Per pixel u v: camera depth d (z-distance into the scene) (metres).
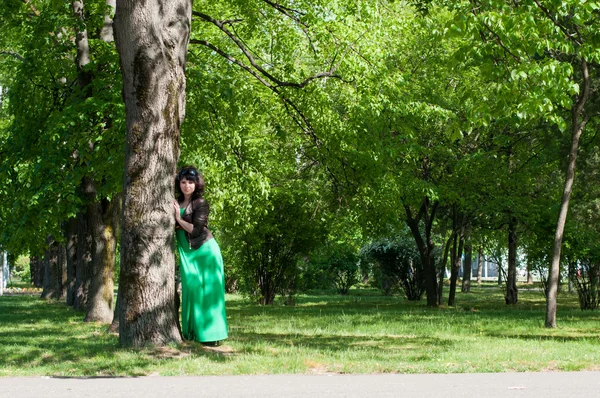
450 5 12.09
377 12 19.41
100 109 15.93
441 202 27.27
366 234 28.62
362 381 7.32
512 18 11.23
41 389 6.77
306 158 25.72
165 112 10.33
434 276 29.44
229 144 17.84
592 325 18.05
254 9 18.27
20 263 76.69
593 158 23.14
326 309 25.52
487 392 6.53
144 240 10.15
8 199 17.55
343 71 18.64
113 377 7.81
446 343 12.41
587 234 26.02
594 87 19.36
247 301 30.86
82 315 21.64
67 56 18.69
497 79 11.84
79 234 24.58
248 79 18.97
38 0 18.67
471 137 28.75
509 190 28.98
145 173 10.22
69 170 16.98
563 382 7.27
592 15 13.11
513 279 31.81
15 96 17.92
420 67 27.69
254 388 6.78
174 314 10.34
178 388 6.79
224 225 27.67
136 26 10.26
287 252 29.28
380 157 20.50
